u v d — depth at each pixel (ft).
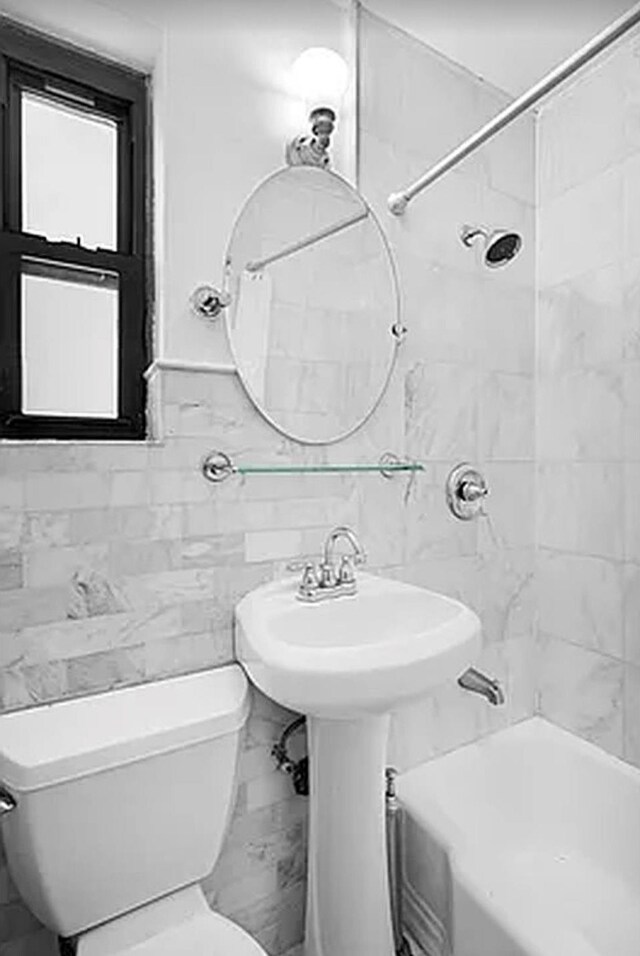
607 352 5.44
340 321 4.87
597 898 4.89
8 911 3.58
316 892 4.19
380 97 5.05
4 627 3.55
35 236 3.77
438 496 5.43
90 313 3.93
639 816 5.06
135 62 4.06
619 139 5.29
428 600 4.49
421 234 5.32
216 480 4.25
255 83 4.48
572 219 5.73
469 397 5.64
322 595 4.27
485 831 5.19
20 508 3.58
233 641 4.33
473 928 4.16
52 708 3.65
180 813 3.52
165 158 4.13
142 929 3.42
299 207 4.68
